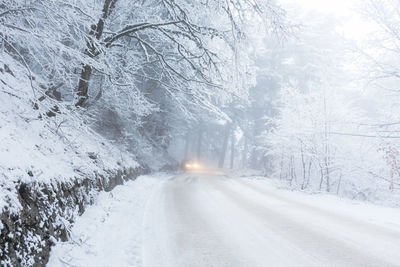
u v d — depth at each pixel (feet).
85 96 26.81
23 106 19.97
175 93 36.63
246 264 15.29
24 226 11.53
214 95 35.40
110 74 28.22
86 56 18.52
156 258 15.55
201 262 15.31
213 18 29.86
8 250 10.03
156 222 23.04
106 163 32.78
